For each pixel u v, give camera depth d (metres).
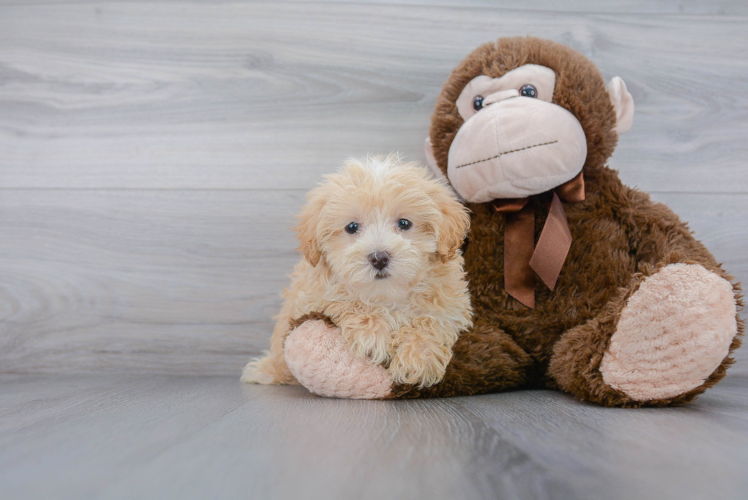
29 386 1.42
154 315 1.69
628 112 1.40
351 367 1.13
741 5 1.71
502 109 1.28
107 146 1.72
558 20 1.72
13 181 1.70
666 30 1.72
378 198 1.17
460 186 1.36
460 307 1.25
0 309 1.68
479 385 1.21
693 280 1.05
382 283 1.13
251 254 1.70
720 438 0.79
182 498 0.57
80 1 1.74
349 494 0.57
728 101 1.71
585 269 1.30
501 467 0.66
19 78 1.72
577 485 0.60
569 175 1.29
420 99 1.73
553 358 1.23
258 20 1.73
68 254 1.69
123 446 0.75
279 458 0.69
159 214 1.70
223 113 1.73
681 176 1.70
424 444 0.75
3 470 0.65
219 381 1.53
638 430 0.85
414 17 1.73
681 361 1.04
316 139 1.73
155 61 1.74
